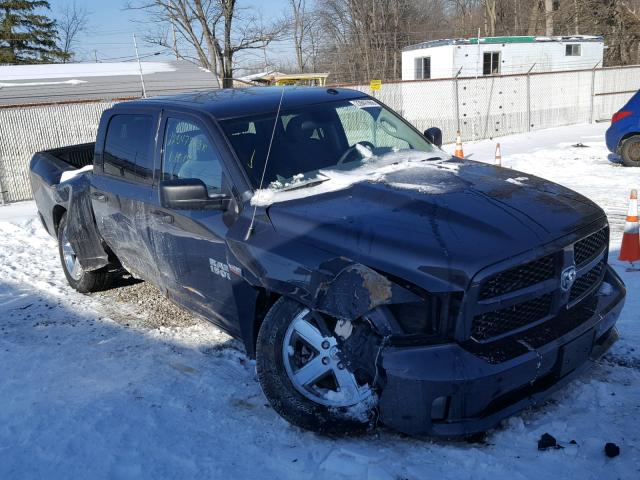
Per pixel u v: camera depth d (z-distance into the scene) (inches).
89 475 124.5
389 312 118.0
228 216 152.2
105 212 210.5
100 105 592.7
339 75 1702.8
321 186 150.6
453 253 114.9
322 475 119.2
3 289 257.9
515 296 117.8
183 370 170.6
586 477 113.4
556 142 695.7
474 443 126.3
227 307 157.2
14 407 153.7
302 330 129.5
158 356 181.2
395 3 1750.7
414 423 117.2
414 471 117.6
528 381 118.6
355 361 121.8
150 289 246.2
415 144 185.3
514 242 118.1
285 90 191.8
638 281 220.8
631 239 245.8
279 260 131.7
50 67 978.7
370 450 125.3
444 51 938.7
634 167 472.1
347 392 125.2
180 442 134.1
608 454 118.4
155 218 178.9
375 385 122.0
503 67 962.1
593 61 1026.7
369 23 1724.9
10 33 2119.8
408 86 759.7
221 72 1128.8
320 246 128.5
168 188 147.6
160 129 183.3
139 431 139.4
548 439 122.6
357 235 125.1
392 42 1721.2
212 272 158.6
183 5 1106.1
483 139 802.8
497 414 118.2
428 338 116.2
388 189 141.7
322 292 121.8
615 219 316.8
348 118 179.0
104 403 153.2
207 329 201.2
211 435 136.3
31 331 207.3
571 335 123.6
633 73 948.6
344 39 1722.4
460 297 113.2
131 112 201.2
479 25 1889.8
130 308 225.9
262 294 144.2
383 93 747.4
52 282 265.6
